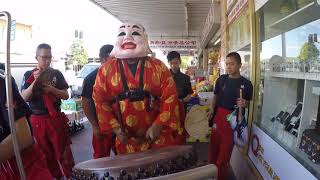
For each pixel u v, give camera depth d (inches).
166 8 431.8
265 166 127.5
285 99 125.6
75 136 320.8
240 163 175.6
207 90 324.8
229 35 249.8
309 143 90.7
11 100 60.2
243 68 188.1
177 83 215.2
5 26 62.2
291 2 113.9
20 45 821.2
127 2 397.7
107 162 70.2
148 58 104.7
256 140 144.3
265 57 148.3
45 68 173.8
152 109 102.6
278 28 129.0
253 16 153.4
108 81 103.5
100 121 104.9
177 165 67.2
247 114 159.5
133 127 103.3
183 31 702.5
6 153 66.2
